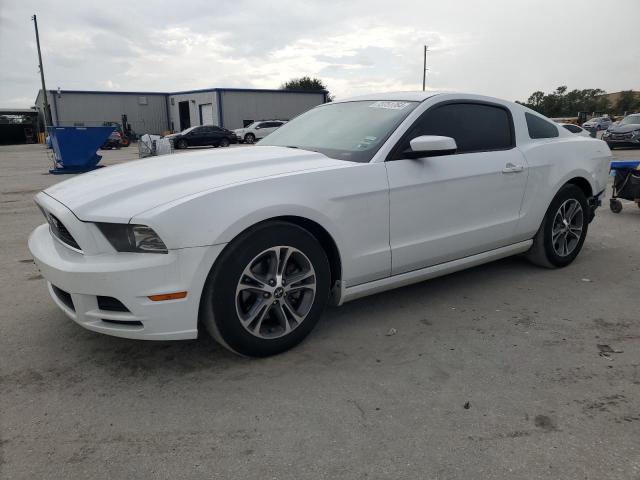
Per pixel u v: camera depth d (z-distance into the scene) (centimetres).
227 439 234
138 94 4844
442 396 269
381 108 388
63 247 295
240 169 309
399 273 359
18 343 331
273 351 307
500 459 220
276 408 258
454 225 379
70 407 260
